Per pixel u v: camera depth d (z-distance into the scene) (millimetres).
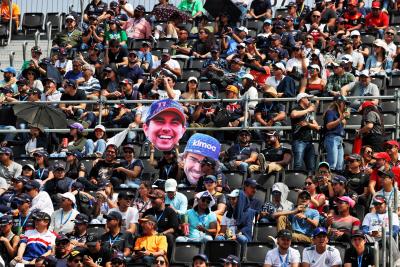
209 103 63594
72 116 64562
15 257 53500
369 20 74688
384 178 54469
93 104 65312
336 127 58969
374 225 52719
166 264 51688
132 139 62969
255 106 62906
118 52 70250
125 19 76438
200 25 75312
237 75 67125
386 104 63188
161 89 65125
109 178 58719
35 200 56188
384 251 49812
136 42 73938
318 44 71688
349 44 69500
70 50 73500
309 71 64438
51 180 58000
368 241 51062
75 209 55906
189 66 71250
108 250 51875
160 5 76438
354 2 75812
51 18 78500
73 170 59906
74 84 65125
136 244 52594
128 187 57469
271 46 70875
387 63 69312
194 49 72375
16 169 59844
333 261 50531
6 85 68500
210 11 74625
